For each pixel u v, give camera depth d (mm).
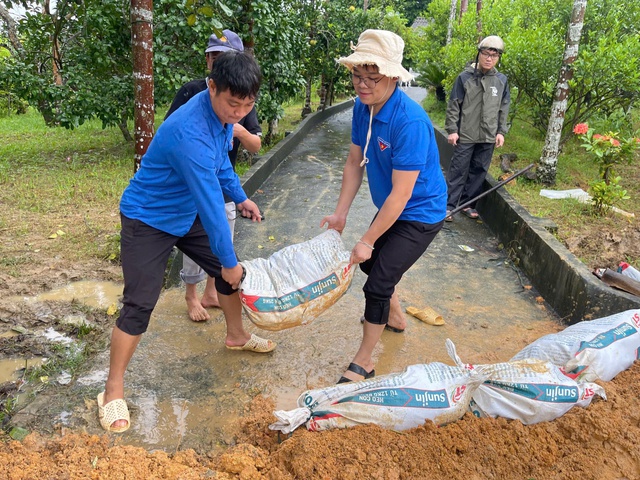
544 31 8969
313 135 12336
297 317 2973
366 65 2770
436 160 3162
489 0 14609
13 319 3801
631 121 9086
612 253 4918
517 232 5312
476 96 6109
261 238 5582
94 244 5020
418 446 2525
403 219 3145
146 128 4727
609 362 3086
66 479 2295
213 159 2541
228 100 2430
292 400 3074
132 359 3381
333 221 3357
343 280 3059
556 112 6934
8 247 4914
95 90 8266
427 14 20359
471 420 2703
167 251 2855
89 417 2832
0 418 2814
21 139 10531
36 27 8641
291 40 9562
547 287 4457
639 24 8914
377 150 3045
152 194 2715
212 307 4062
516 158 8305
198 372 3295
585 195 6520
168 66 7883
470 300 4434
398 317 3832
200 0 4453
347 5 16312
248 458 2486
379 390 2668
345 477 2324
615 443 2633
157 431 2781
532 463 2537
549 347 3154
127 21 7809
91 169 7887
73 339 3600
